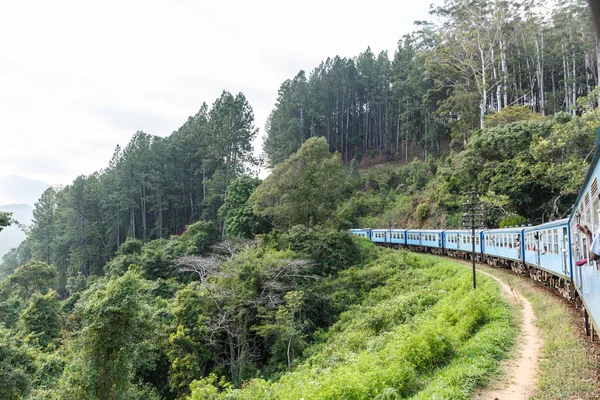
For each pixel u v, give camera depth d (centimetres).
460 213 3991
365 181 6488
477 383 853
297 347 2144
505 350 1045
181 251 3806
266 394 1346
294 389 1172
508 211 3309
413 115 6706
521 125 3406
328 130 8081
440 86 5766
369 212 5638
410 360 1049
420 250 4109
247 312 2320
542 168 2942
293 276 2723
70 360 2014
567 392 759
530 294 1689
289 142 6912
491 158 3606
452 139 5612
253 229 4156
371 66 8375
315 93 7981
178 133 7500
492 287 1825
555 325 1180
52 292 3353
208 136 6475
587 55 5191
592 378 796
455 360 1013
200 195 6700
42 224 6850
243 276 2528
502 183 3241
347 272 3075
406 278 2788
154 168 6419
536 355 992
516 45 5806
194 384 1602
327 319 2550
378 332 1834
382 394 866
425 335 1093
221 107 6425
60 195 6575
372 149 8256
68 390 1633
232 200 4594
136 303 1744
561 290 1593
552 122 3194
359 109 8569
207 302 2327
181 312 2188
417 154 7288
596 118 2706
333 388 925
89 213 6519
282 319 2253
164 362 2184
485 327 1271
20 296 4062
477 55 5528
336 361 1605
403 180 6059
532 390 805
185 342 2048
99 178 6919
